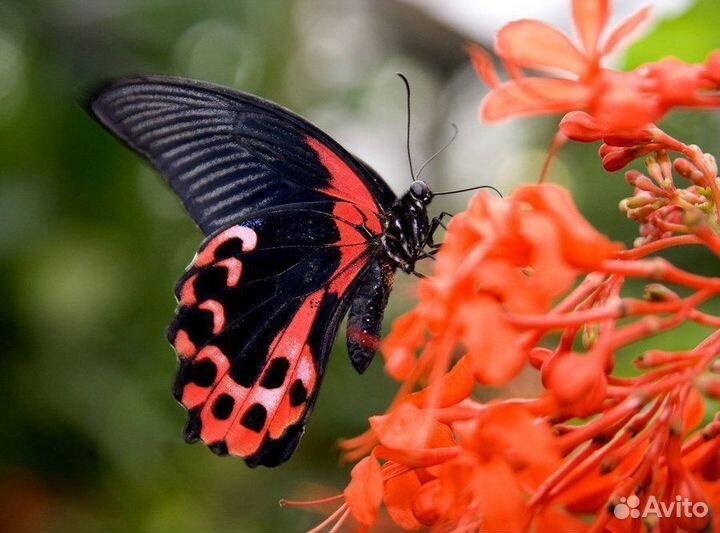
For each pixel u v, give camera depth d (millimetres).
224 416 300
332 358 515
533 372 322
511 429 219
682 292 424
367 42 761
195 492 469
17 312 431
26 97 448
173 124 298
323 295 308
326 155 307
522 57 222
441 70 797
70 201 446
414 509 242
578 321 222
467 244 221
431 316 219
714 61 218
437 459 235
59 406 430
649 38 335
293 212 306
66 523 447
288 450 306
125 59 472
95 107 290
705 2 325
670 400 230
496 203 220
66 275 437
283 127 306
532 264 220
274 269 303
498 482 218
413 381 232
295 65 540
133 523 458
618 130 242
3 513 438
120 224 453
